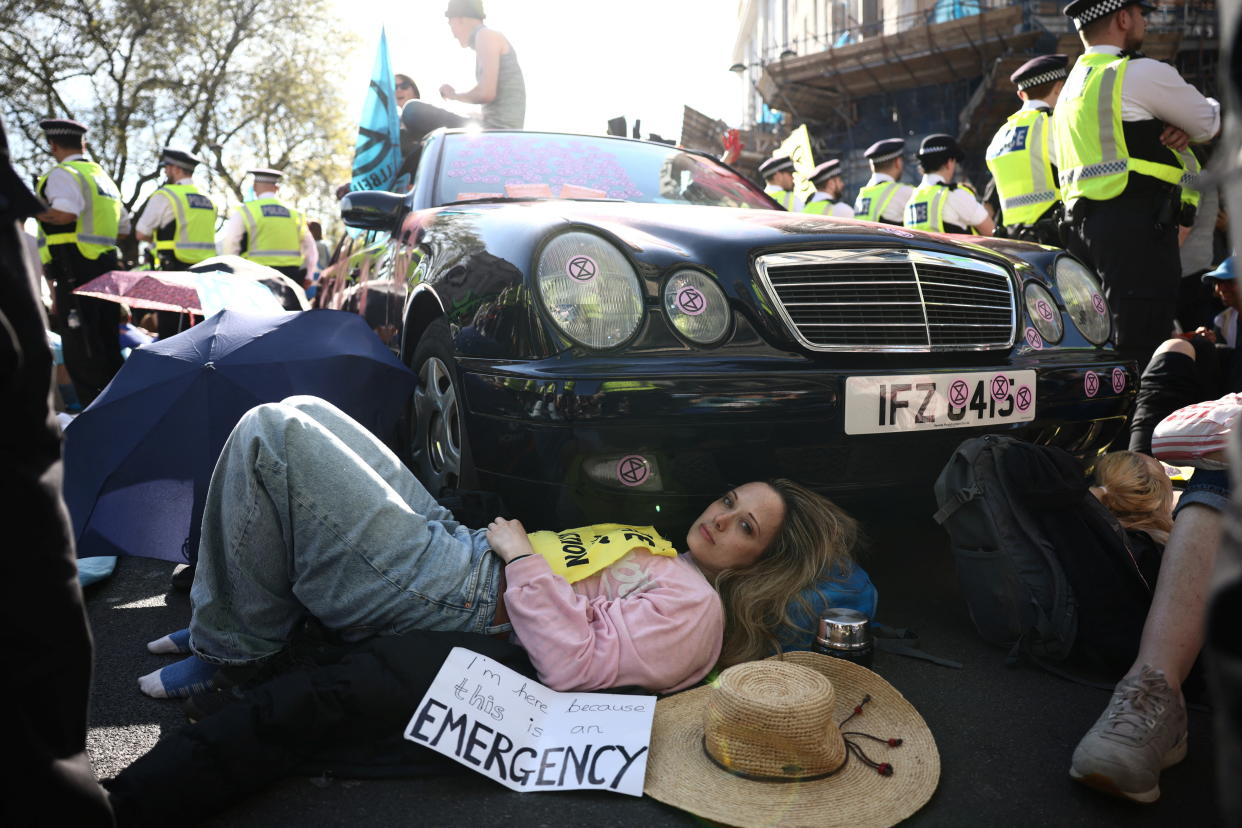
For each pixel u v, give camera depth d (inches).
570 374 81.4
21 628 41.6
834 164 296.5
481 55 208.8
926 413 90.8
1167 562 74.0
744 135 753.6
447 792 65.2
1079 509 88.4
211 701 73.2
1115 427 108.6
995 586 88.7
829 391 86.0
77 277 238.8
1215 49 411.5
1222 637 27.3
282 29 827.4
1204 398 133.3
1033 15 486.3
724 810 61.2
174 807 58.6
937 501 93.6
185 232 278.4
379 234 149.2
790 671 67.4
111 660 87.6
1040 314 108.1
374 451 84.0
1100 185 151.6
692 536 84.0
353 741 67.5
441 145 142.9
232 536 73.2
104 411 88.0
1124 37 155.9
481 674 69.9
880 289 93.7
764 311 88.1
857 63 532.4
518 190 133.3
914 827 61.3
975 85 545.3
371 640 74.5
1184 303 225.0
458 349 94.3
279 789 65.0
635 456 82.5
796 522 83.0
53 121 238.4
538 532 82.4
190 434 86.8
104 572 110.6
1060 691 82.8
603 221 95.3
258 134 852.6
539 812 62.8
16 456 41.4
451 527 84.8
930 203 224.1
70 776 43.6
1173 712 65.8
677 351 85.2
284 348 94.3
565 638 72.2
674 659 74.5
